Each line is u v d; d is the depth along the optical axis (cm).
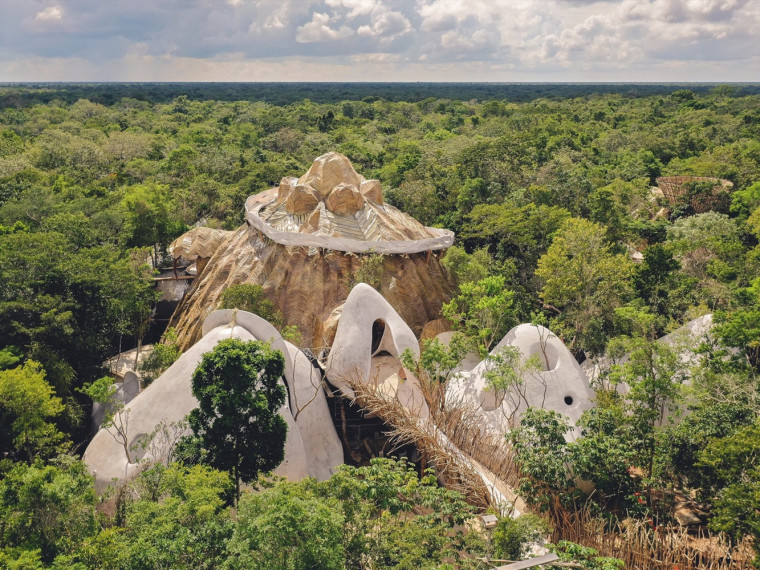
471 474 2145
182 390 2297
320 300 3453
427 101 19212
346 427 2795
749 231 4747
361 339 2688
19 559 1348
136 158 8662
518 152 6606
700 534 2188
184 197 5969
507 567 1488
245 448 1806
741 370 2491
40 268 3125
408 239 3903
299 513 1340
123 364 3638
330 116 14025
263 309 3177
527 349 2697
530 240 4256
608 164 8412
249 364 1800
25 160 7444
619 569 1739
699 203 6212
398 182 7194
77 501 1557
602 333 3231
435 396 2580
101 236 4400
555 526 2000
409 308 3600
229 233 4331
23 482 1560
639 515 2089
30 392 2208
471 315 3262
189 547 1402
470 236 4603
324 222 3662
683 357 2792
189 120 14462
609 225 4925
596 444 2103
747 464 1925
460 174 6506
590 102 19212
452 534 1981
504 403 2567
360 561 1522
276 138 11025
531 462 2077
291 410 2488
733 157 7569
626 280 3562
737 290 3161
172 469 1669
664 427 2392
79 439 2966
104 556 1446
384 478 1703
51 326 2889
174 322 4006
